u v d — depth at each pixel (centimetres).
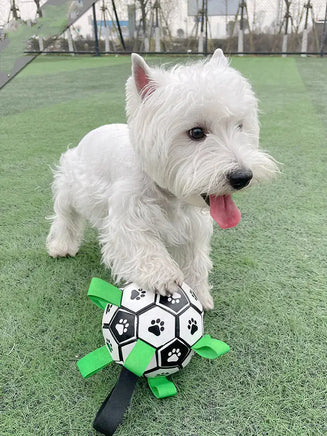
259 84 279
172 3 505
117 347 47
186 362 49
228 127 52
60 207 79
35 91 272
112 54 514
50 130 171
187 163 51
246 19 502
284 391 49
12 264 77
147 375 47
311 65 383
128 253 56
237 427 45
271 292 68
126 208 57
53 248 80
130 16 530
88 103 227
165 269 53
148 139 51
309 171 120
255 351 55
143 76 51
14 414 47
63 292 69
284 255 79
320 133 160
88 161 71
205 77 50
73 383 51
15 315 63
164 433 44
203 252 66
